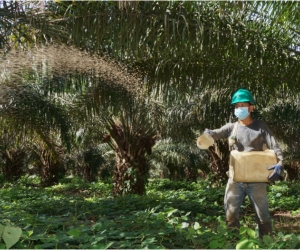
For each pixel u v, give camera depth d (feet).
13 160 83.41
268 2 19.07
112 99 25.76
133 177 38.55
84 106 27.81
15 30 19.57
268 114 35.45
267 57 21.70
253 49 20.52
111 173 96.48
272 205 31.83
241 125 16.08
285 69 22.24
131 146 38.83
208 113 34.17
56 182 72.95
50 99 30.45
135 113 31.91
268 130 15.79
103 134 39.93
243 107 15.70
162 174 111.45
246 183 15.56
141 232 13.71
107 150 82.33
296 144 44.52
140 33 19.08
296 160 55.62
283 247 11.36
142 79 24.09
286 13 19.51
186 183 74.28
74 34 19.11
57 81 23.48
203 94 33.83
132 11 18.54
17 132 33.06
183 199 29.91
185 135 38.14
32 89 25.79
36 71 21.66
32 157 78.48
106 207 24.97
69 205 26.73
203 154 75.56
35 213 24.86
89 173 92.12
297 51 21.75
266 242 11.23
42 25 18.88
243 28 20.13
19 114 29.58
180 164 83.66
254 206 15.55
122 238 13.70
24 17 18.93
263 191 15.47
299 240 11.26
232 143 15.80
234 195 15.70
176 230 13.78
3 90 24.49
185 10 18.90
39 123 31.32
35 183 83.82
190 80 23.58
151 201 27.91
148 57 23.20
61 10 19.60
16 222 17.21
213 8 19.75
